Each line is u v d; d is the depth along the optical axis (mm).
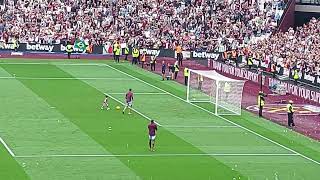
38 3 176875
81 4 178500
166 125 107625
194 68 159375
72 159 89312
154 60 154750
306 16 176750
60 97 124000
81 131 102312
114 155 91625
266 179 84375
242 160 91438
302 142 101688
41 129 102500
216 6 180000
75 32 171625
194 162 89875
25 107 115438
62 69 152125
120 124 107062
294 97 135500
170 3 181875
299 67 143375
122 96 126812
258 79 145250
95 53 170250
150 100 124625
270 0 177500
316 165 90750
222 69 157500
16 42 166625
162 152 93562
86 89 131750
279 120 115312
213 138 101375
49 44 169125
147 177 83562
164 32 174375
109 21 176250
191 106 121125
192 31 174875
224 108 117812
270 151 96188
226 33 172375
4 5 174500
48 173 83875
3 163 86688
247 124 110875
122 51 170750
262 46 159875
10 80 137250
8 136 98375
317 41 154750
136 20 177125
